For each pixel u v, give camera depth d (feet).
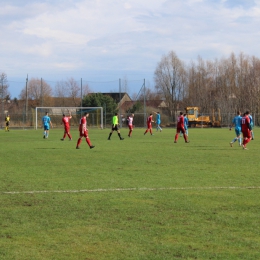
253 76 263.70
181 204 33.55
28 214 30.71
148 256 22.34
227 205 33.24
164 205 33.27
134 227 27.40
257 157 68.64
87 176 48.32
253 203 33.91
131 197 36.29
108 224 28.09
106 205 33.35
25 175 49.32
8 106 252.42
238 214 30.50
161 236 25.55
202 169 53.88
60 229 27.04
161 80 283.79
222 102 264.93
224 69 277.64
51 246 23.93
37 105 260.83
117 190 39.42
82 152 78.89
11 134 160.45
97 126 233.35
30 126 228.02
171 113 272.72
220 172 51.16
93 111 237.66
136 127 233.96
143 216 30.04
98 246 23.88
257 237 25.41
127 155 72.38
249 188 40.29
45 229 27.04
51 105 260.83
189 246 23.85
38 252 23.00
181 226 27.58
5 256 22.40
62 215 30.40
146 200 35.09
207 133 161.89
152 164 59.36
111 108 250.37
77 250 23.27
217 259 21.95
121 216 30.07
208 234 25.95
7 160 65.57
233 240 24.86
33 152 79.77
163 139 121.39
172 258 22.04
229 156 70.33
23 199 35.70
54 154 75.36
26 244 24.26
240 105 262.06
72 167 56.54
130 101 265.95
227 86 273.95
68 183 43.47
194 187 40.83
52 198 36.06
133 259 21.93
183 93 282.56
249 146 93.15
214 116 245.86
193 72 282.36
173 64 281.95
